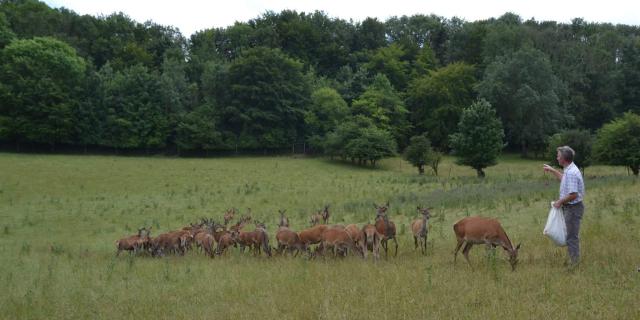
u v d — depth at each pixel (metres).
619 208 16.91
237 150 69.75
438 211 21.64
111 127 65.31
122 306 8.76
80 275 12.55
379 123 72.19
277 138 70.50
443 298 7.87
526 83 69.81
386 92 76.00
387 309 7.39
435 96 76.44
